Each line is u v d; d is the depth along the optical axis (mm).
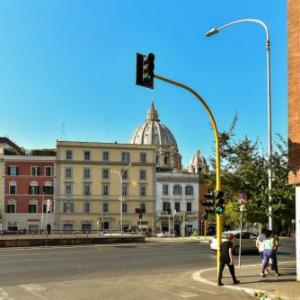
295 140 19344
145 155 97438
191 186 106938
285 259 31250
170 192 105875
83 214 93375
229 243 18172
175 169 124688
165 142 153625
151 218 96625
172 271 23531
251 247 37500
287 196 22453
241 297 15359
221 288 17234
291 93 19656
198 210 106312
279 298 14672
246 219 24062
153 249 40250
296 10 19656
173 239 61438
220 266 18109
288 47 19906
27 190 91688
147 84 16906
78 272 22641
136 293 16016
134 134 160500
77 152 94125
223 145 25562
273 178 23172
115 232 72688
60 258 30281
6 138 106438
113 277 20766
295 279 19078
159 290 16719
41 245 44375
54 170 92938
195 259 30656
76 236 51594
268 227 23578
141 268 24844
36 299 14672
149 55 16938
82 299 14789
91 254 33875
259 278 19531
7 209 90750
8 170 91500
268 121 23766
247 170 24297
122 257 31547
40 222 91438
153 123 156125
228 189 25062
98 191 94438
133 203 96000
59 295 15484
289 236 73125
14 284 18234
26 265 25719
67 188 93188
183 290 16750
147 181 97062
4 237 47156
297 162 19172
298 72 19406
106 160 95375
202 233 105125
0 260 28672
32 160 92375
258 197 23328
